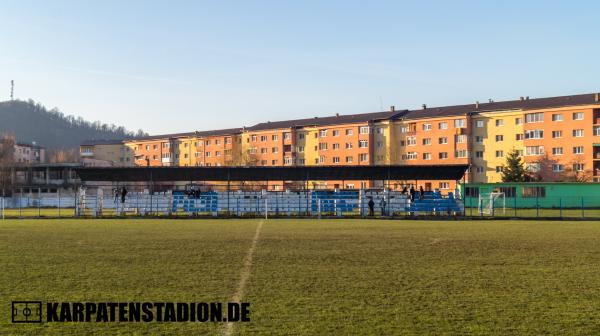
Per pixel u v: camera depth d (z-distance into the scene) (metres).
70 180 108.19
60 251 21.70
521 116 98.81
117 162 158.75
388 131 112.69
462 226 37.31
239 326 10.60
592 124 91.56
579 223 41.41
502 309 11.85
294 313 11.53
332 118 127.00
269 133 130.00
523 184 70.44
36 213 58.62
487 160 102.31
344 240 26.27
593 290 13.87
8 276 15.78
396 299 12.81
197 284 14.62
